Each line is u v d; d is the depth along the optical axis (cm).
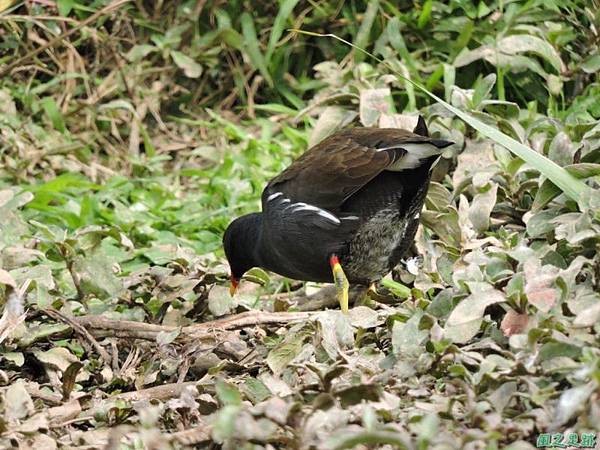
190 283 1052
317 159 988
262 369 897
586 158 1025
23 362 931
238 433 646
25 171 1492
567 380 718
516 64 1416
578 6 1448
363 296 1070
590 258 904
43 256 1059
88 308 1050
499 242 1001
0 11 1372
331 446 623
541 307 761
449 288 895
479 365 753
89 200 1369
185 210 1432
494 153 1169
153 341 961
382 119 1241
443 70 1435
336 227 982
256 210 1391
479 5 1491
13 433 739
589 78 1416
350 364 799
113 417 815
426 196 1088
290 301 1142
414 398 757
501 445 681
